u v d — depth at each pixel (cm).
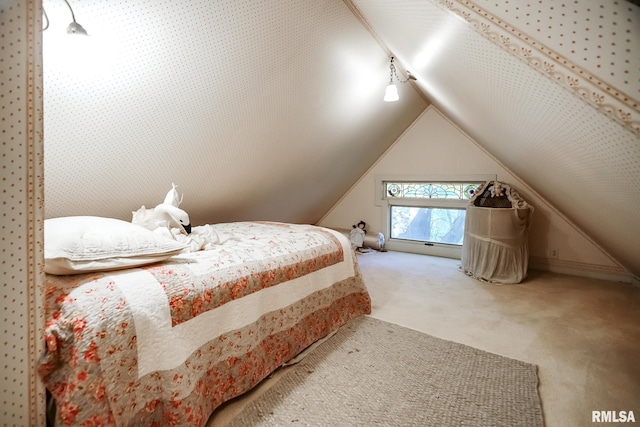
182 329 114
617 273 293
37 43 76
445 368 159
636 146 78
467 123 293
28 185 79
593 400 135
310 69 213
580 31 59
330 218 491
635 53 55
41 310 85
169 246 132
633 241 175
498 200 310
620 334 191
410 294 266
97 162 175
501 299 252
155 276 116
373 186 443
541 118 116
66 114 145
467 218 324
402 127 393
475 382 147
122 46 134
